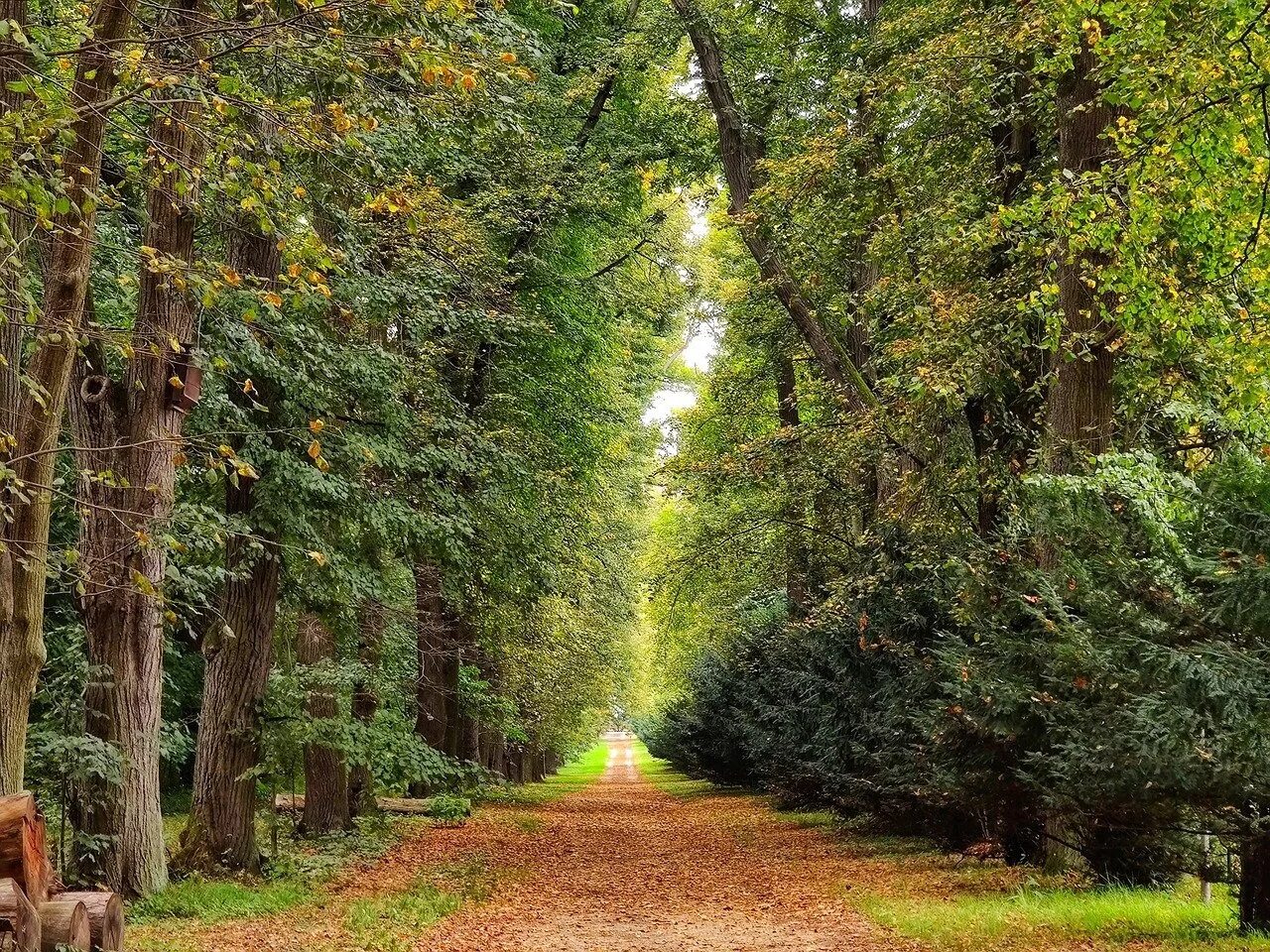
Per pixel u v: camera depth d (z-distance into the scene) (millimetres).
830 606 19578
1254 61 10695
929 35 18000
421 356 17719
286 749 14828
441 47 8453
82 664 12516
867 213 18703
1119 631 9055
